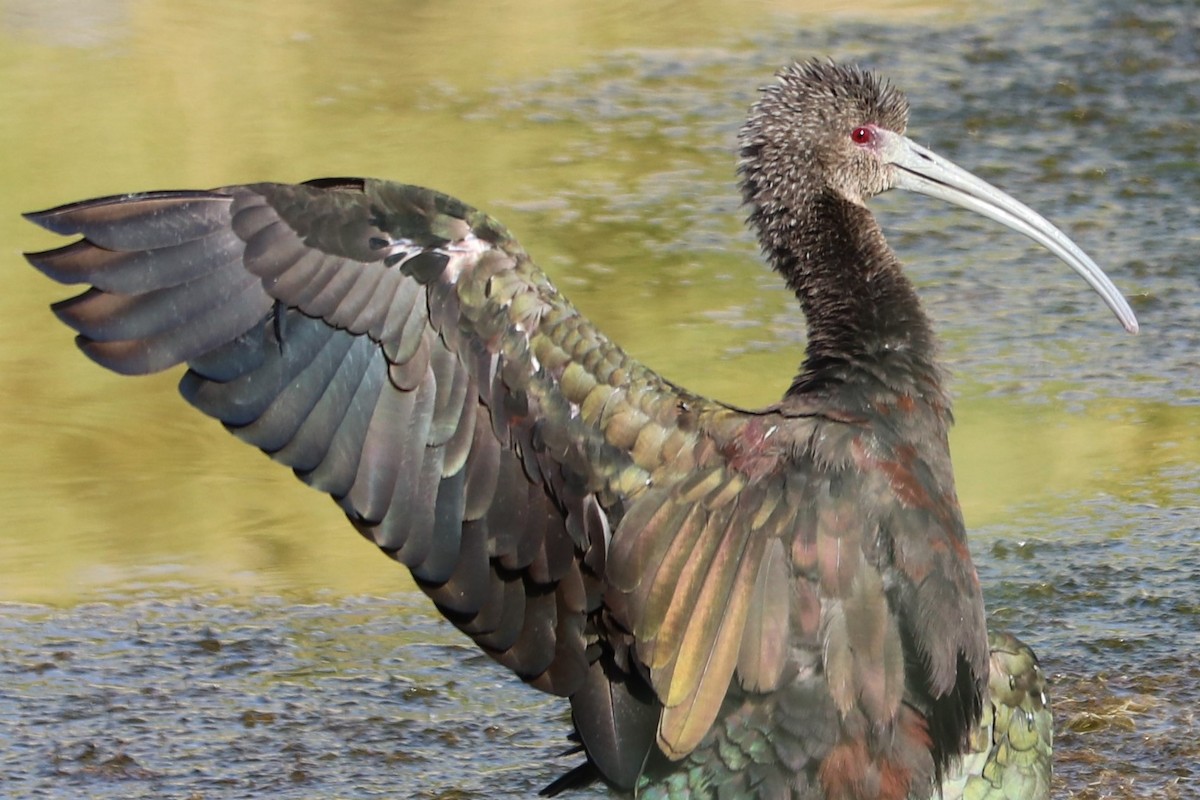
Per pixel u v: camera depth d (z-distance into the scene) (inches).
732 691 339.0
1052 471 605.0
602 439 331.9
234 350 314.0
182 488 595.8
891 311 373.7
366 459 323.0
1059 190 874.8
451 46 1041.5
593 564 335.6
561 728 463.2
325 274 318.7
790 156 397.7
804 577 336.8
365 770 437.4
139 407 647.8
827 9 1117.1
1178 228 822.5
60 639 505.0
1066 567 540.1
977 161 912.9
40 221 306.5
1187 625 503.5
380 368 324.2
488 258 326.6
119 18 1049.5
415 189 326.0
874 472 344.8
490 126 932.0
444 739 454.9
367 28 1065.5
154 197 313.6
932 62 1034.7
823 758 339.9
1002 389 667.4
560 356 329.7
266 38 1041.5
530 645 339.9
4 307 715.4
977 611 354.3
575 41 1056.2
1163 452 617.6
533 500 334.3
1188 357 689.0
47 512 576.7
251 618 521.3
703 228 807.7
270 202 318.0
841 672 337.4
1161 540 557.6
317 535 575.8
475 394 328.8
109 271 308.5
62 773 434.0
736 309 728.3
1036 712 377.4
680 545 330.6
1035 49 1050.7
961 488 597.6
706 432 336.2
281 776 434.0
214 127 916.0
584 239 798.5
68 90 949.8
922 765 347.9
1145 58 1032.2
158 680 483.5
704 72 1009.5
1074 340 706.2
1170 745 440.1
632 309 728.3
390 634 514.9
